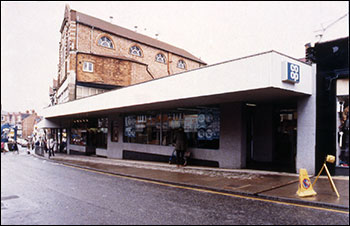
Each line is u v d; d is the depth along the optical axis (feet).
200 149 44.60
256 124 46.26
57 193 25.50
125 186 29.37
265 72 28.09
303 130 33.47
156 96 41.60
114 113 66.54
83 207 20.33
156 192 26.02
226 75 31.68
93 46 99.40
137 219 17.40
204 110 45.03
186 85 36.60
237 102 39.63
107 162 55.26
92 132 80.79
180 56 132.77
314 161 32.27
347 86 32.04
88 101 61.57
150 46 118.42
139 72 99.60
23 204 21.30
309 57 33.86
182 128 44.60
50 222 16.87
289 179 30.45
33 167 48.93
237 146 39.17
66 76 98.22
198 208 20.03
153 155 53.98
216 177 33.19
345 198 21.72
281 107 43.78
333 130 32.65
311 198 21.83
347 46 31.89
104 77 92.07
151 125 55.52
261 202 21.89
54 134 118.32
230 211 19.22
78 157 71.87
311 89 33.01
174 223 16.61
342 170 31.89
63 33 115.75
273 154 44.11
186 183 29.58
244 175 33.81
